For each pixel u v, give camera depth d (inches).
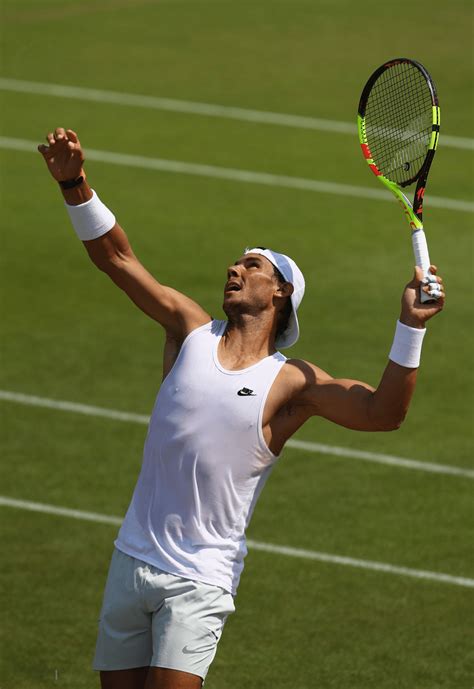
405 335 698.8
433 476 1337.4
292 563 1160.8
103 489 1298.0
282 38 3302.2
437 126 745.6
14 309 1768.0
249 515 747.4
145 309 772.6
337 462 1365.7
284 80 2952.8
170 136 2559.1
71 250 2003.0
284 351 1637.6
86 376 1566.2
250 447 724.0
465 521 1245.7
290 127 2635.3
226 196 2252.7
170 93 2834.6
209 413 721.6
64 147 743.7
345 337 1690.5
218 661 996.6
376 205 2229.3
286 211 2188.7
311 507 1266.0
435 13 3595.0
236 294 745.0
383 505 1273.4
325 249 2018.9
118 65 3031.5
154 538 730.8
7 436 1403.8
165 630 717.9
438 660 1008.9
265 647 1020.5
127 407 1488.7
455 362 1632.6
